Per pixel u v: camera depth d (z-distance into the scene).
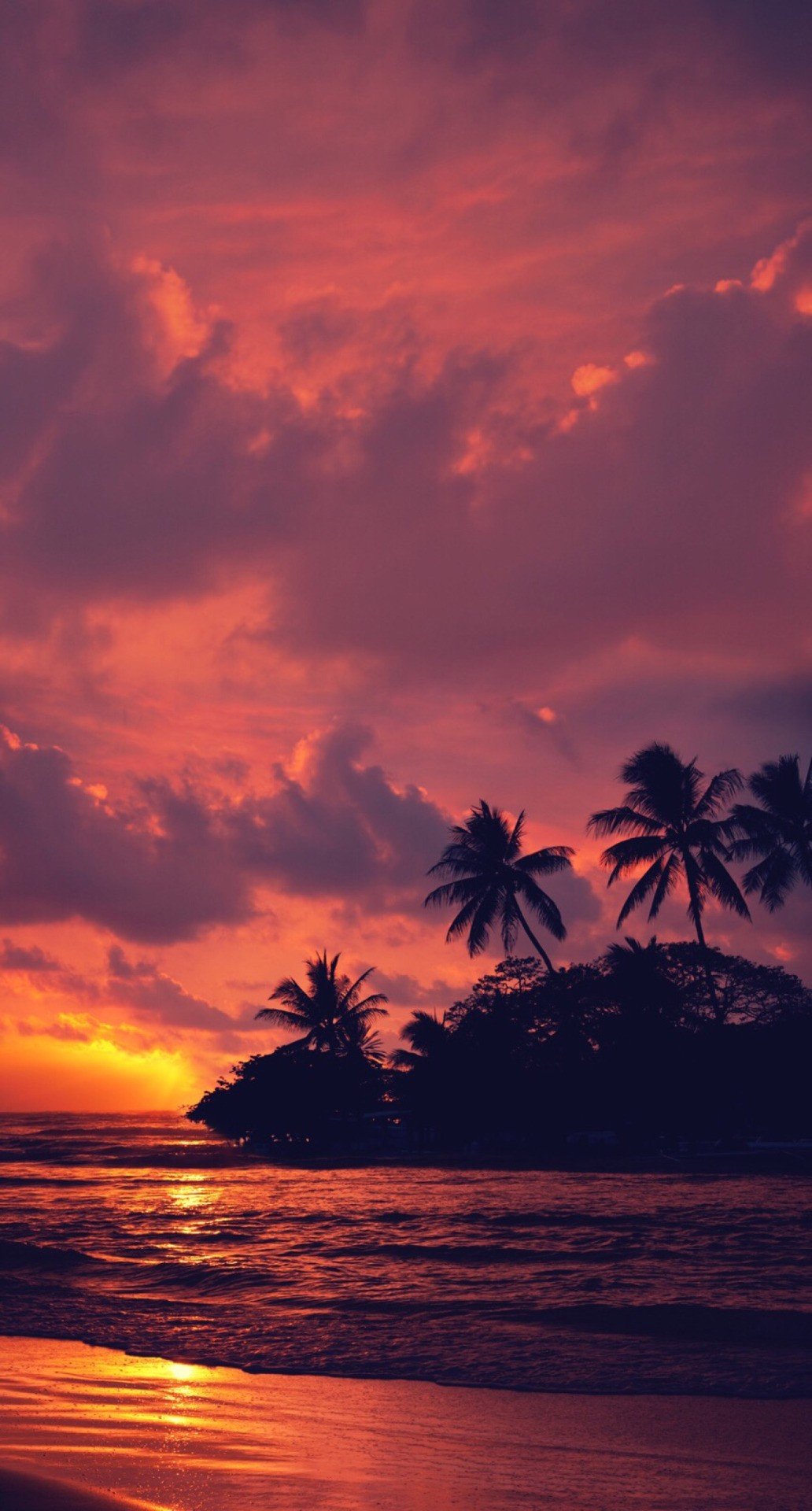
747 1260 21.69
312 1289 18.84
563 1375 12.83
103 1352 14.17
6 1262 22.05
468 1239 25.58
